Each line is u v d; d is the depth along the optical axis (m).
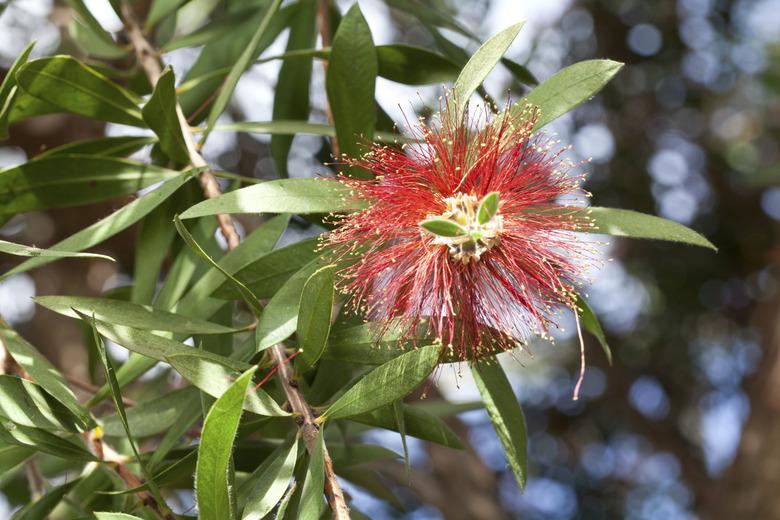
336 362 0.53
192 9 0.68
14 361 0.51
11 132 0.86
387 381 0.48
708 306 1.18
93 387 0.61
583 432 1.27
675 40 1.12
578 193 0.51
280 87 0.62
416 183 0.50
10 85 0.54
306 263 0.52
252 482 0.49
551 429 1.26
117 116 0.56
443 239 0.49
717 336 1.21
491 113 0.52
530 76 0.61
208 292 0.54
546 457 1.26
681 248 1.15
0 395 0.50
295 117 0.62
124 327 0.49
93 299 0.51
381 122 0.61
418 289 0.50
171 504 0.67
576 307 0.49
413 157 0.51
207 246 0.57
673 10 1.11
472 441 1.17
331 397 0.52
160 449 0.52
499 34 0.51
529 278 0.50
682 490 1.26
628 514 1.26
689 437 1.27
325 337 0.49
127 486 0.52
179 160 0.56
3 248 0.48
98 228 0.52
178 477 0.50
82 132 0.89
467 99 0.51
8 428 0.50
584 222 0.51
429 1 0.70
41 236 0.93
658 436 1.23
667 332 1.19
